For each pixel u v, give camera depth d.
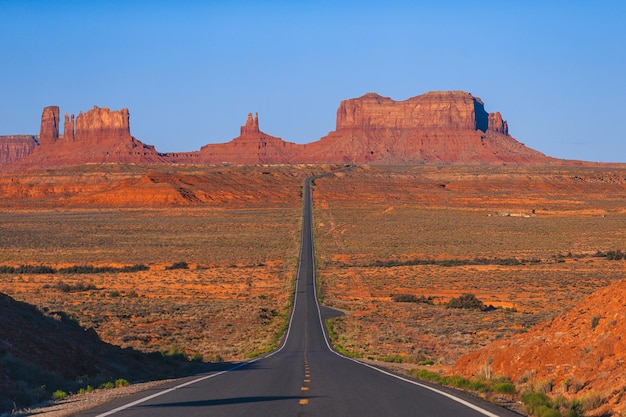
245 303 104.12
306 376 33.09
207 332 78.12
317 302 107.00
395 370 40.16
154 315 88.44
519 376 29.91
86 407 22.44
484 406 22.62
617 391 22.45
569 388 25.16
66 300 102.06
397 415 20.34
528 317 82.25
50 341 34.47
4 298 37.62
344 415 20.34
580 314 32.09
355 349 63.34
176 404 22.73
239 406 22.20
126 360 39.81
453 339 66.81
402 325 81.06
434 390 27.16
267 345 67.69
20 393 24.38
